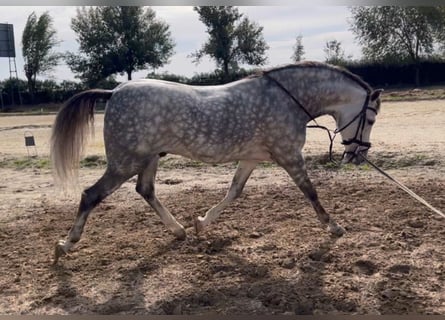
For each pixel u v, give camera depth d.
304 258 5.48
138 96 5.15
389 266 5.17
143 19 47.91
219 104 5.31
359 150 6.07
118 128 5.16
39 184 10.24
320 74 5.74
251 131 5.43
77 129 5.26
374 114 6.02
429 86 39.00
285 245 5.89
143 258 5.64
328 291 4.69
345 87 5.84
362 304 4.46
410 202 7.50
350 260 5.38
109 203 8.28
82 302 4.66
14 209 8.18
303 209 7.43
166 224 6.07
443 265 5.15
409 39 40.56
